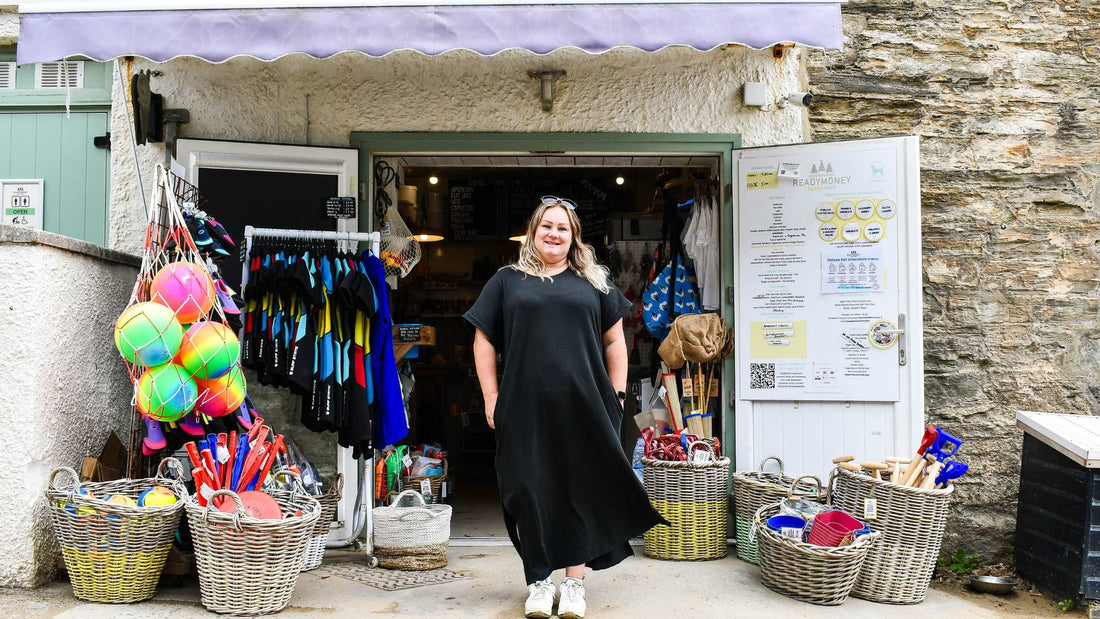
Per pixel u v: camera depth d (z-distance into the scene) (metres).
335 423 3.96
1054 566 3.92
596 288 3.41
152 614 3.27
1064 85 4.79
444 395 7.51
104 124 4.89
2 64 4.91
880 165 4.45
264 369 4.02
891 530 3.70
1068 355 4.71
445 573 4.04
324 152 4.61
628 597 3.66
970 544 4.61
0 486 3.52
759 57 4.72
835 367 4.47
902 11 4.79
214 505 3.36
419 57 4.68
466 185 7.27
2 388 3.54
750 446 4.57
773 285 4.57
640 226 6.12
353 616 3.35
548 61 4.68
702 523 4.32
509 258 7.45
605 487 3.28
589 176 7.14
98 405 4.05
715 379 4.85
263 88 4.67
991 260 4.73
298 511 3.50
